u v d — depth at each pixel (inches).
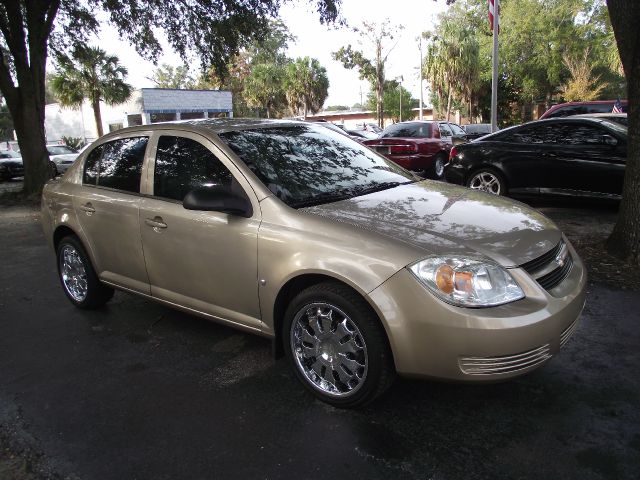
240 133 145.5
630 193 202.4
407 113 2442.2
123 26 543.5
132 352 151.1
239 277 128.6
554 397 117.6
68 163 839.7
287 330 121.9
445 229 113.6
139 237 151.9
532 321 100.2
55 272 239.3
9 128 2358.5
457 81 1487.5
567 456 98.2
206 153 139.6
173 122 156.0
